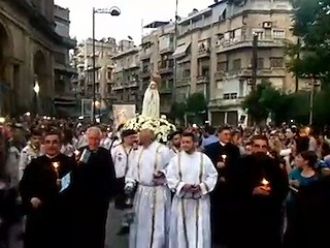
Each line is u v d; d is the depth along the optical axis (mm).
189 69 77688
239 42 62844
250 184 8414
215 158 10062
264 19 62438
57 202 7543
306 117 41625
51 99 65000
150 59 95875
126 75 109812
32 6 53375
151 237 9016
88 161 8023
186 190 8281
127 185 9133
